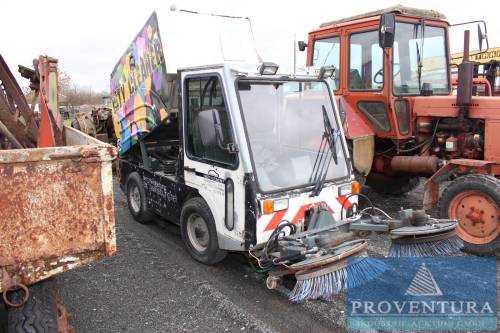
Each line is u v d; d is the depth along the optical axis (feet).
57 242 7.56
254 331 10.57
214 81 12.57
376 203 21.34
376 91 18.35
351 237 11.54
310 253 10.17
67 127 14.07
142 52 16.97
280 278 11.48
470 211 15.07
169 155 17.99
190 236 14.51
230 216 12.35
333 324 10.80
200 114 12.70
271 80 12.69
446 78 20.06
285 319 11.05
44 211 7.39
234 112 11.82
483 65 22.70
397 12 17.84
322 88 13.91
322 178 12.69
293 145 12.85
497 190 14.25
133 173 18.81
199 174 13.60
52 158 7.33
